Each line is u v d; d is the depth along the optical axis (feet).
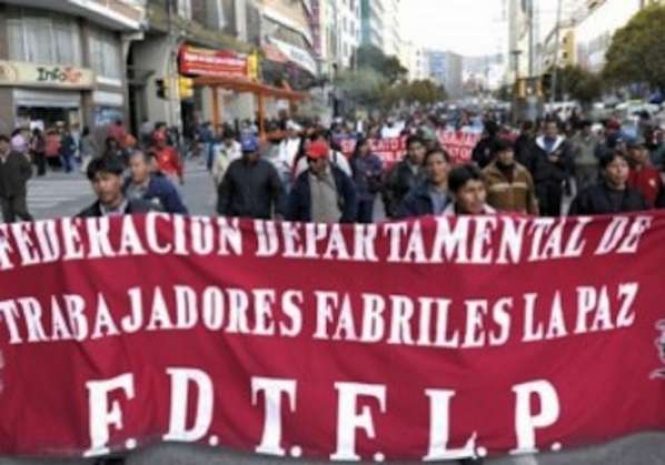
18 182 50.65
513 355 15.94
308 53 358.43
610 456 16.28
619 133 58.70
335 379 16.03
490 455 16.01
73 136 127.54
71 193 88.99
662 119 108.17
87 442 16.21
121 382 16.22
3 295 16.25
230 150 52.11
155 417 16.35
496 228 15.64
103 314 16.15
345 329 15.98
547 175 39.70
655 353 16.30
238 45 243.19
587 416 16.15
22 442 16.47
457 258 15.71
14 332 16.34
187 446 16.85
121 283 16.12
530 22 325.62
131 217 15.98
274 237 15.89
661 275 16.14
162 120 184.96
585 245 15.89
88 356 16.14
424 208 21.72
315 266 15.90
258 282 16.02
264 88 132.67
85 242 16.03
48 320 16.24
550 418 16.03
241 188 30.68
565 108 205.26
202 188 90.38
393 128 95.50
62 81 133.80
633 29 213.46
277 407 16.15
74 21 141.69
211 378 16.26
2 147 50.34
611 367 16.22
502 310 15.87
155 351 16.28
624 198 22.43
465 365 15.89
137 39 169.89
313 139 35.37
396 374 15.94
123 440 16.22
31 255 16.14
